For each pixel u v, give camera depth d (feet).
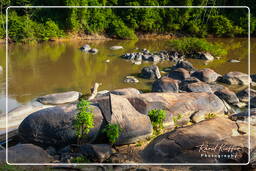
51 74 61.41
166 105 35.04
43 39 96.89
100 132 28.94
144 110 33.91
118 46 88.53
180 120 34.96
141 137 30.09
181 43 77.36
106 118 29.27
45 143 28.55
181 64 63.21
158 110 33.01
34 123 28.66
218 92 44.34
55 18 104.78
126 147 29.14
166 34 112.68
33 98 47.47
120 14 111.96
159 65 68.23
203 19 112.27
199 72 54.60
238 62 72.08
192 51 77.56
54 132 28.43
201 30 110.93
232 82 53.42
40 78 58.59
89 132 28.58
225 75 54.54
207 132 27.50
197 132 27.48
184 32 113.80
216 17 110.11
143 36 110.63
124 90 43.14
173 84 47.11
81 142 28.50
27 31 92.73
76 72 62.75
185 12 111.04
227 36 111.75
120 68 65.57
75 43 96.27
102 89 52.03
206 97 38.11
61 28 103.86
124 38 106.42
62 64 69.31
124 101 31.42
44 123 28.63
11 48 86.38
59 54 79.71
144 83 54.80
